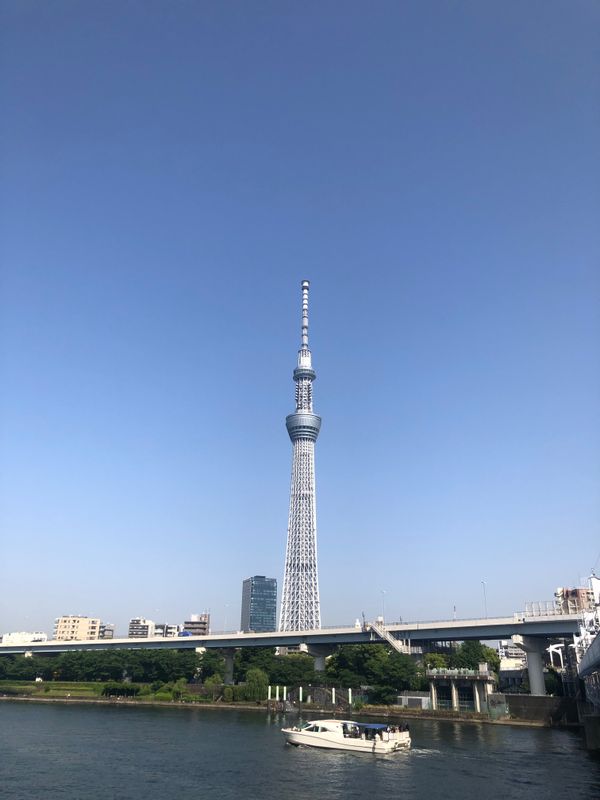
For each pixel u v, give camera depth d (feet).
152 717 526.16
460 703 563.48
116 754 333.01
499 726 493.36
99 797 239.50
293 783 266.98
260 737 404.57
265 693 655.35
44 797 238.68
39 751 339.98
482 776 282.77
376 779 276.21
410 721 520.42
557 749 361.71
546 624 562.66
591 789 256.11
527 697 518.37
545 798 241.14
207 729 443.32
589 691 411.95
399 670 602.85
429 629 649.61
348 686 633.61
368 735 356.18
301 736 366.02
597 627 319.27
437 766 307.37
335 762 316.81
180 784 262.88
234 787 258.78
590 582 339.36
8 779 269.03
